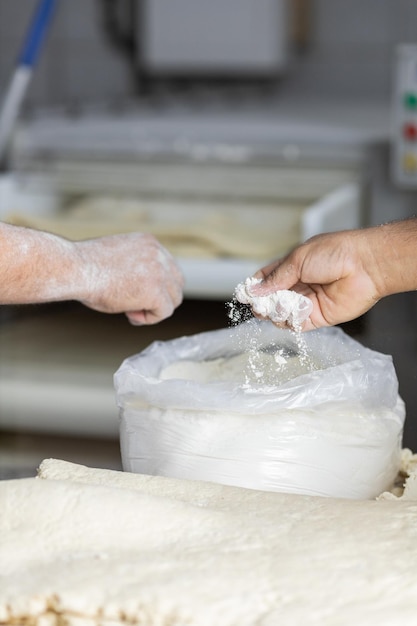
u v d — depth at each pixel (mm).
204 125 3000
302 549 715
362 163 2816
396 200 2783
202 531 741
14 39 3830
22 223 2727
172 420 927
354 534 739
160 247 1156
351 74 3748
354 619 630
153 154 3006
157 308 1138
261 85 3822
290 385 927
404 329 2244
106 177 2977
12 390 2605
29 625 658
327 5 3693
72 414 2576
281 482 911
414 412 1095
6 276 1018
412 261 909
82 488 772
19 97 2652
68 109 3518
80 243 1101
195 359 1081
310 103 3781
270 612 641
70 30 3846
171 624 641
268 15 3543
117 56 3850
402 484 992
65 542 729
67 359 2740
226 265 2498
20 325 3102
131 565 691
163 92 3855
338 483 923
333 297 963
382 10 3656
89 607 651
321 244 943
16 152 2994
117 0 3770
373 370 948
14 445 2508
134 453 960
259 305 964
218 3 3557
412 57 2598
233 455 912
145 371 1007
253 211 2779
